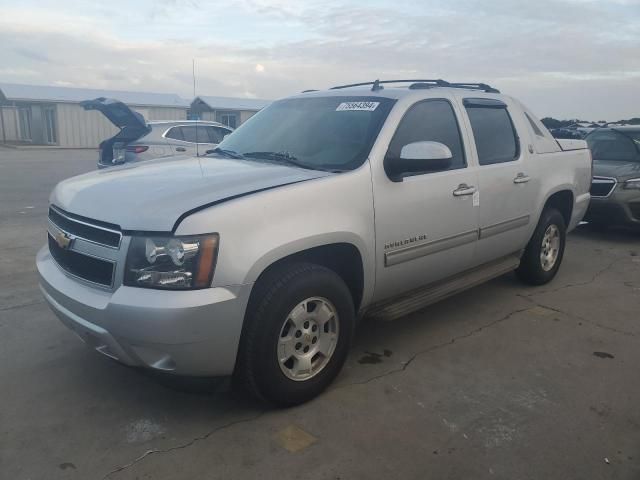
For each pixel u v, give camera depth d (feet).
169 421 10.12
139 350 9.11
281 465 8.93
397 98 12.96
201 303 8.81
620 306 16.71
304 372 10.56
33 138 121.29
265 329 9.68
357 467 8.91
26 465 8.80
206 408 10.57
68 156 82.53
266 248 9.45
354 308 11.82
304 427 10.00
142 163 13.24
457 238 13.62
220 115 112.47
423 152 11.27
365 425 10.09
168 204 9.37
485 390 11.46
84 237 9.87
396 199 11.85
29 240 24.02
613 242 25.94
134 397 10.92
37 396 10.89
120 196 10.03
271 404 10.39
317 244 10.24
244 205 9.39
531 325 15.06
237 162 12.42
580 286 18.67
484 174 14.29
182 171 11.50
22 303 15.93
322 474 8.73
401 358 12.87
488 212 14.56
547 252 18.34
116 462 8.92
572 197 18.75
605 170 26.02
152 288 8.94
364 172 11.32
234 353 9.43
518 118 16.51
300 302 10.14
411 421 10.25
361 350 13.29
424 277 13.17
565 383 11.83
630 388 11.64
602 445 9.61
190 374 9.31
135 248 9.04
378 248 11.60
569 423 10.27
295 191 10.09
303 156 12.34
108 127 114.52
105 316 9.10
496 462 9.10
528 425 10.19
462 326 14.90
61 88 123.03
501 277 19.47
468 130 14.32
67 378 11.62
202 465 8.89
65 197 10.96
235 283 9.11
